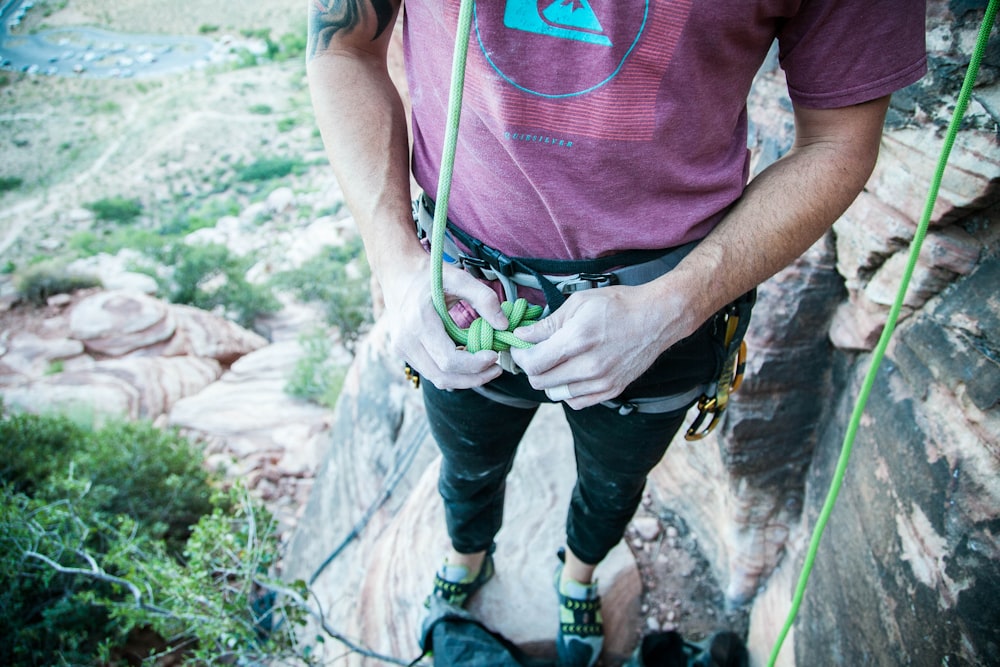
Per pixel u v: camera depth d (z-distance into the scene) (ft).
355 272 65.87
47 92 189.67
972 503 4.57
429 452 11.07
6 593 12.56
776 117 6.81
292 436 31.07
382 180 3.71
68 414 38.50
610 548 5.71
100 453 19.62
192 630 8.73
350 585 9.86
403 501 10.89
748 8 2.90
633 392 4.00
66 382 42.80
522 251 3.75
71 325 55.52
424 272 3.48
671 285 3.29
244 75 203.41
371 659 7.46
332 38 3.85
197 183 147.02
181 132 168.25
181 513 18.99
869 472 5.72
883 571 5.26
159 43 222.48
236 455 30.99
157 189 144.66
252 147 161.99
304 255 80.69
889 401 5.64
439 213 3.10
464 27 2.79
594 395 3.38
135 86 197.88
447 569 6.64
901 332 5.60
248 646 8.45
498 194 3.63
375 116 3.83
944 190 4.88
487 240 3.84
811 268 6.39
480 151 3.54
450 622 6.47
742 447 6.90
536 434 8.65
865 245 5.74
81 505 15.46
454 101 2.87
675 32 2.93
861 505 5.76
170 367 46.73
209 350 54.70
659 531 8.23
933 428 5.06
